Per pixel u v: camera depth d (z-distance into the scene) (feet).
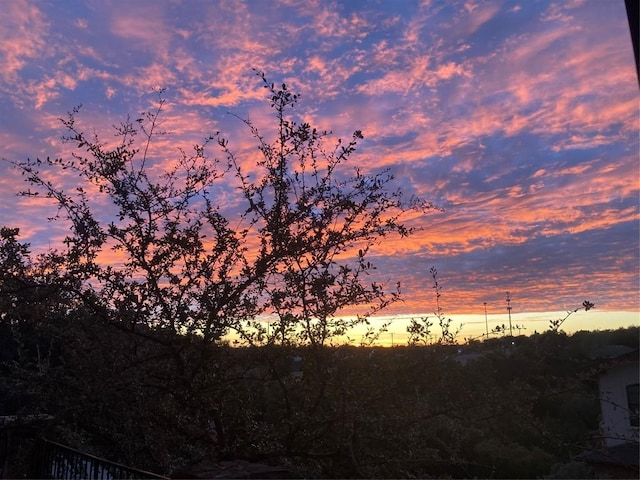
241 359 18.57
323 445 18.11
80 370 18.75
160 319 18.42
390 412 17.38
